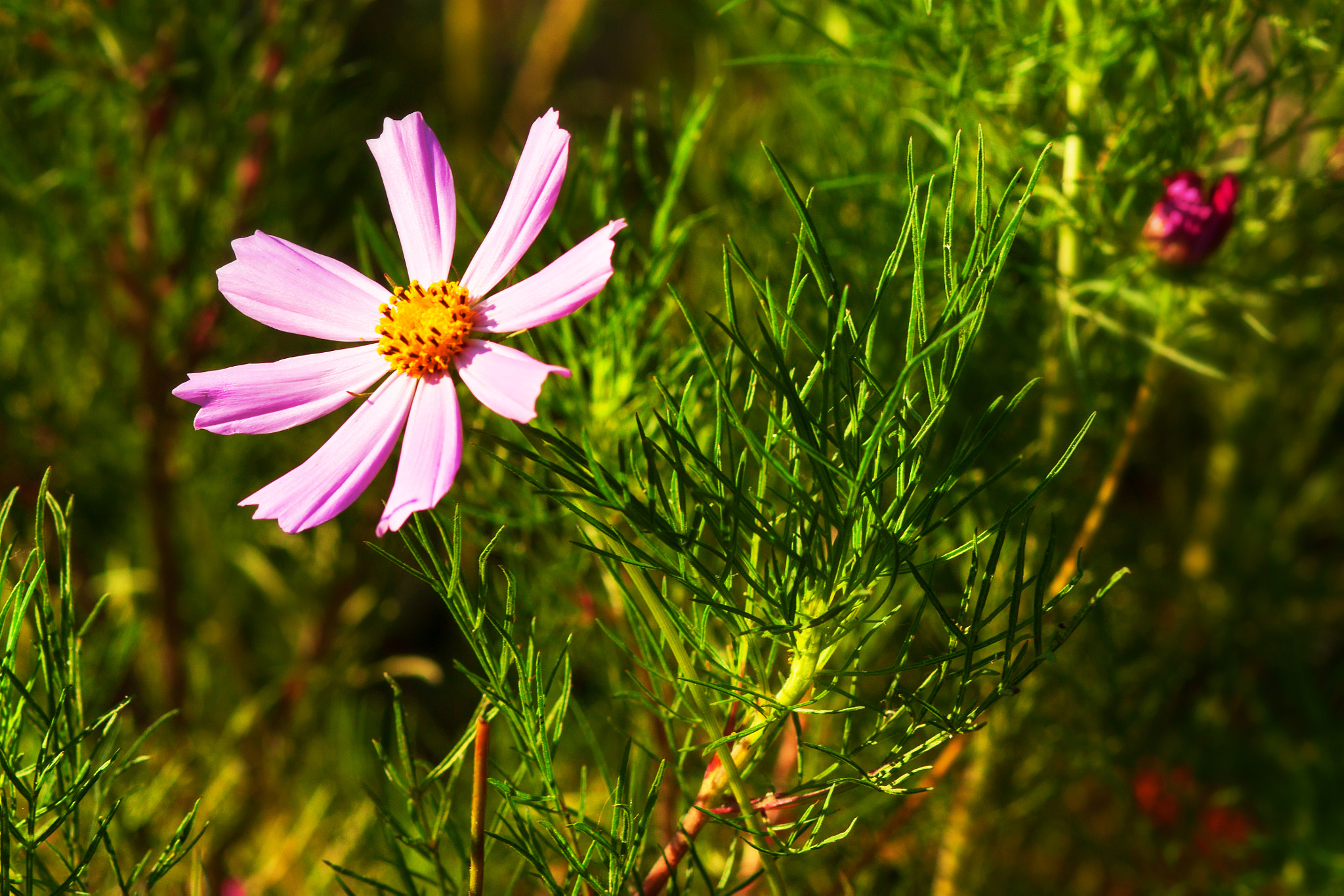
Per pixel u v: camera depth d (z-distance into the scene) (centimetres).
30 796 41
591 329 47
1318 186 48
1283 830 55
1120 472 48
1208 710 53
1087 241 47
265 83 56
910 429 40
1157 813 54
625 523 45
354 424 40
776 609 40
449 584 40
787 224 52
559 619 48
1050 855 56
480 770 40
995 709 49
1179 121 47
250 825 55
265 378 41
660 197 53
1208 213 46
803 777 42
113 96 54
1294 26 46
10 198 56
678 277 52
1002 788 52
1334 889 53
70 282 58
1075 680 50
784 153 57
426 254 41
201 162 57
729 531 40
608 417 46
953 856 50
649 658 43
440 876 42
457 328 40
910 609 50
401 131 42
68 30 54
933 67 48
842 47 47
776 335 40
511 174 48
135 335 57
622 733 41
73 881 41
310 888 52
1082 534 50
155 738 55
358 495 39
